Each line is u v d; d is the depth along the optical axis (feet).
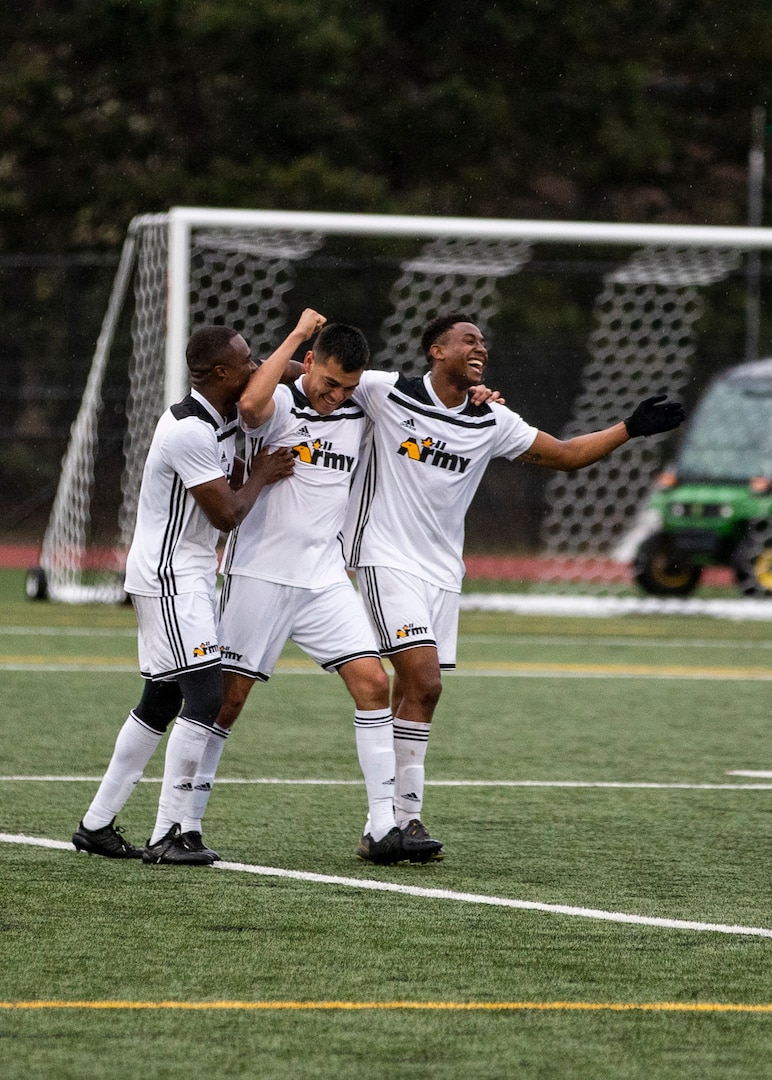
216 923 59.47
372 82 340.59
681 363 271.49
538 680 138.10
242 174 323.37
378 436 73.36
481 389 73.56
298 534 71.51
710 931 59.41
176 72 333.21
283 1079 43.68
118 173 329.11
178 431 67.51
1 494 306.55
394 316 270.87
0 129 331.98
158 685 70.08
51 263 279.49
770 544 211.61
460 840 76.18
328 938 57.62
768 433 223.30
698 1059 45.68
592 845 75.20
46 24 335.47
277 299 246.27
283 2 332.19
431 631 73.31
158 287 189.37
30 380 312.29
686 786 91.30
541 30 344.90
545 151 345.31
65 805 82.02
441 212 336.29
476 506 265.75
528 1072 44.50
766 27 353.72
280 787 88.84
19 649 151.43
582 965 54.75
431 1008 49.88
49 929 58.18
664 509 213.25
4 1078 43.47
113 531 258.37
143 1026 47.80
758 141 346.54
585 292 330.13
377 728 71.10
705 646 166.81
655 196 357.41
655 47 352.28
